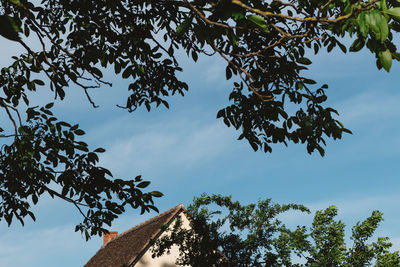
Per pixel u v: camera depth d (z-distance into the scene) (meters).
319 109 6.40
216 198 18.31
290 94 6.47
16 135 6.98
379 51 3.56
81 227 7.54
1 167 7.39
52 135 7.22
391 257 18.30
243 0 3.74
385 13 3.25
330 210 19.28
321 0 3.85
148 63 8.00
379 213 19.00
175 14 6.22
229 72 6.25
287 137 6.86
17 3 2.96
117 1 6.44
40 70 7.39
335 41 5.65
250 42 6.05
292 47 6.05
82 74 6.69
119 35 7.05
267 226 18.58
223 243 17.22
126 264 20.98
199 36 3.68
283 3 3.67
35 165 7.36
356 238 19.05
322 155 6.70
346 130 6.42
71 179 7.23
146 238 22.88
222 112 6.97
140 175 6.80
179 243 17.92
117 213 7.44
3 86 7.62
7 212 7.74
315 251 18.78
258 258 17.41
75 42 6.91
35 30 5.43
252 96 6.66
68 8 6.47
